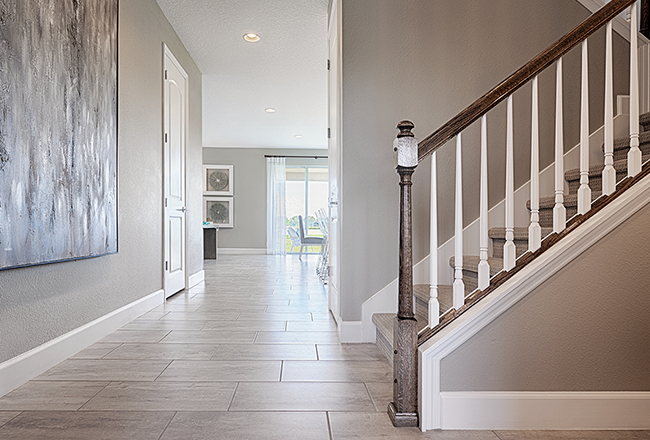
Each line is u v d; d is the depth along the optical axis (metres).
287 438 1.29
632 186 1.48
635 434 1.37
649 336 1.44
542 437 1.34
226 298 3.80
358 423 1.41
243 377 1.82
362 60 2.42
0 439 1.27
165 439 1.28
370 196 2.40
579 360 1.43
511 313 1.42
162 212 3.53
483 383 1.41
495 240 2.41
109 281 2.55
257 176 9.55
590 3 2.48
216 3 3.39
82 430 1.33
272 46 4.22
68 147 1.91
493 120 2.48
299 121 7.18
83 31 2.04
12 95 1.52
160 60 3.46
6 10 1.47
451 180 2.46
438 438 1.32
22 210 1.59
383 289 2.40
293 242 9.41
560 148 1.46
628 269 1.43
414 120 2.43
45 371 1.86
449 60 2.45
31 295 1.78
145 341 2.37
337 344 2.34
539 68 1.45
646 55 2.44
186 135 4.27
